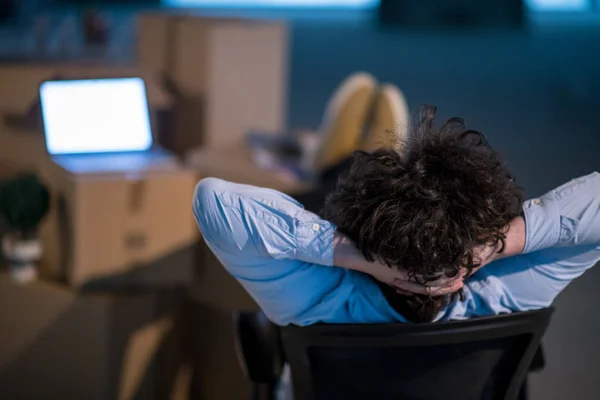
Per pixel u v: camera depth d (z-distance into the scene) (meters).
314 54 9.86
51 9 12.12
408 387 1.51
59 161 2.47
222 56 3.26
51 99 2.57
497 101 7.39
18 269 2.49
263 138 3.26
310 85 7.98
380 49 10.47
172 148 3.37
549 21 13.91
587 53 10.53
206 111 3.30
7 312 2.49
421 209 1.30
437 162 1.34
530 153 5.66
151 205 2.42
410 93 7.62
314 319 1.47
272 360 1.75
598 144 6.00
